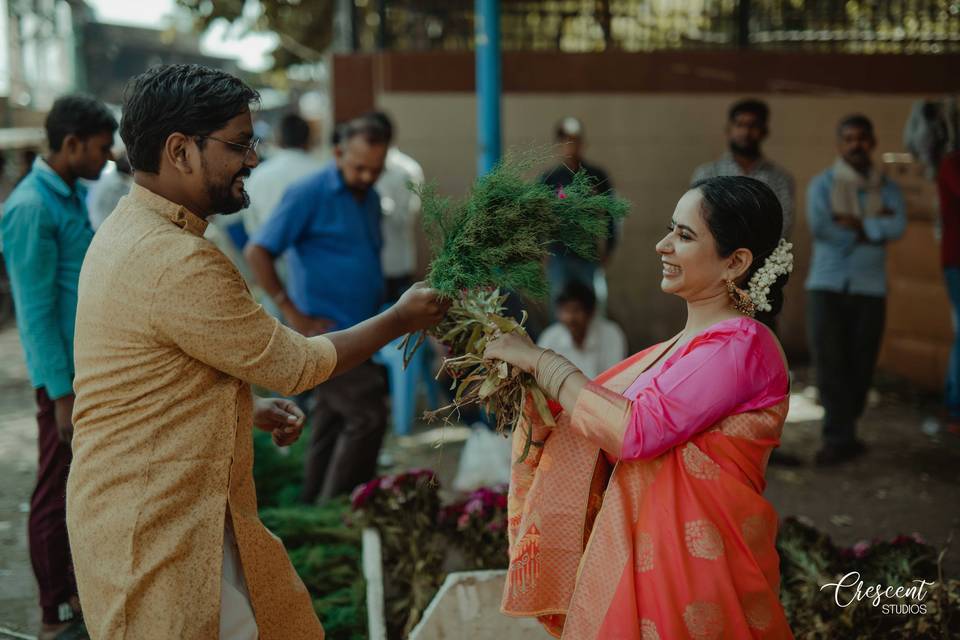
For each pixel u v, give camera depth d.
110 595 2.17
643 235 8.79
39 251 3.53
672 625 2.21
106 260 2.20
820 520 5.07
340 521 4.32
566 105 8.66
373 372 4.76
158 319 2.14
